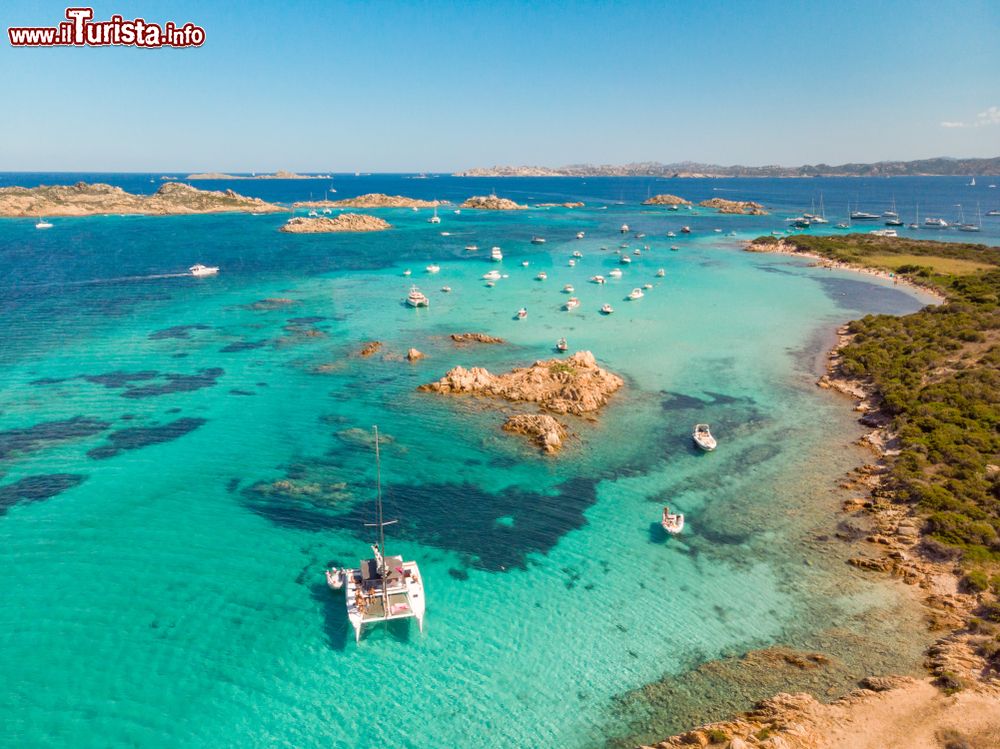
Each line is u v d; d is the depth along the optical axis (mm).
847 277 123562
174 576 36219
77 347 76125
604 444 53250
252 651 31016
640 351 77750
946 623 32281
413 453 50938
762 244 162875
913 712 26594
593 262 141125
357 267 132625
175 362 71500
